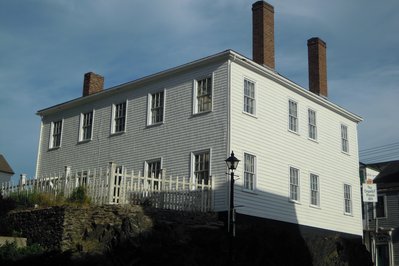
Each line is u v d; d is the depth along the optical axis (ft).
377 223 120.98
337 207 94.79
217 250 62.44
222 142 73.10
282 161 82.38
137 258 54.49
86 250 54.29
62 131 103.19
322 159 93.04
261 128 78.95
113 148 90.43
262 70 80.07
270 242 72.59
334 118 99.30
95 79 106.63
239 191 72.02
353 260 93.30
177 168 78.23
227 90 74.38
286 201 81.51
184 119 79.41
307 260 79.61
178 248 57.98
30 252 53.57
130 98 90.12
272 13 87.25
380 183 127.65
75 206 57.62
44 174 104.01
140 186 63.00
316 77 98.94
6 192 75.20
